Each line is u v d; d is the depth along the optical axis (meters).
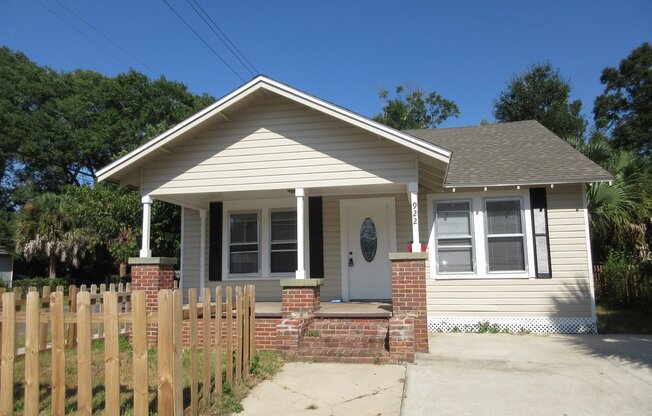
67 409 5.54
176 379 4.49
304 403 5.95
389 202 12.09
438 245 11.59
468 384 6.67
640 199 14.54
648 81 30.69
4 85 40.03
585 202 11.09
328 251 12.30
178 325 4.60
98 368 7.39
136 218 19.20
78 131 40.94
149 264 10.18
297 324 8.34
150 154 10.25
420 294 8.96
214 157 10.37
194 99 43.06
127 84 40.84
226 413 5.52
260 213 12.77
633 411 5.57
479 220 11.45
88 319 4.53
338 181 9.86
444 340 10.09
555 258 11.09
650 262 12.70
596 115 32.91
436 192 11.69
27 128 39.66
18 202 41.53
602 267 14.17
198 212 13.46
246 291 6.90
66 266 31.19
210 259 12.84
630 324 11.45
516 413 5.57
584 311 10.87
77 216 27.95
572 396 6.12
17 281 28.44
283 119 10.22
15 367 7.45
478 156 12.84
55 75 44.66
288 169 10.07
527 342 9.73
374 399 6.09
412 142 9.20
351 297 12.10
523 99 30.59
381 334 8.77
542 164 11.72
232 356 6.62
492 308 11.23
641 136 29.92
